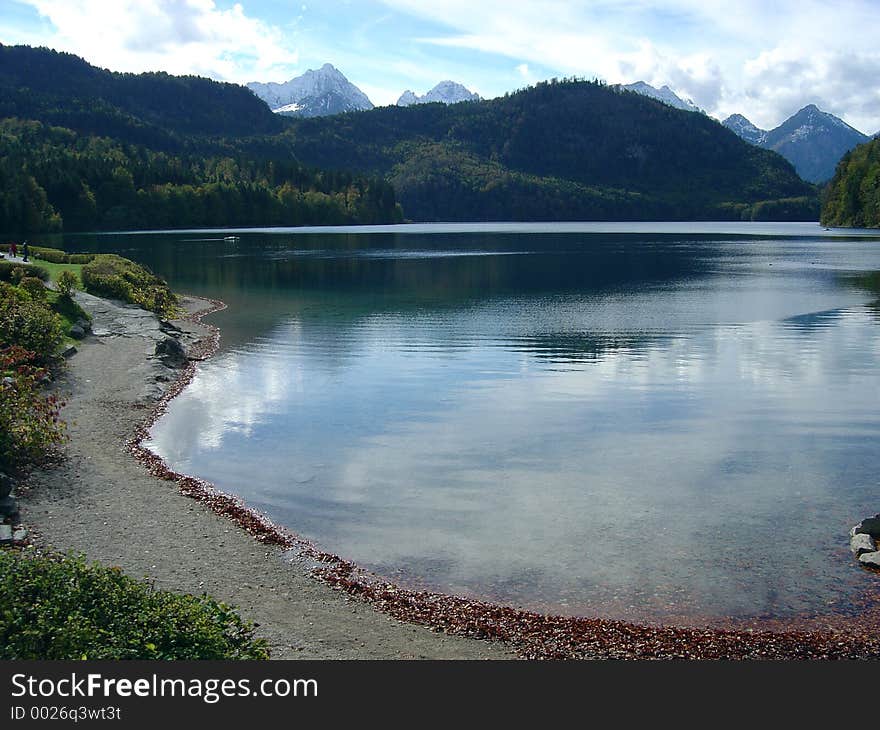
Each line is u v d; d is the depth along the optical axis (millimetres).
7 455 19750
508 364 36688
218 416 27312
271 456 22828
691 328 47219
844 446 23953
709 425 26312
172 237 157750
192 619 10758
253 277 80188
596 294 65375
